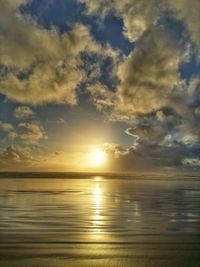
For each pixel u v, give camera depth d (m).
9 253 15.94
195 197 56.44
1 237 19.61
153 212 32.91
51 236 20.03
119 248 17.17
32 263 14.38
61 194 59.59
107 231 21.86
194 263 14.66
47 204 39.75
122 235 20.56
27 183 117.81
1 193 60.12
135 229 22.73
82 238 19.55
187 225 24.56
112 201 45.84
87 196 55.47
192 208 37.12
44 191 68.12
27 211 32.53
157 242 18.66
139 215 30.36
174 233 21.34
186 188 96.25
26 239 19.11
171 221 26.62
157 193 68.56
